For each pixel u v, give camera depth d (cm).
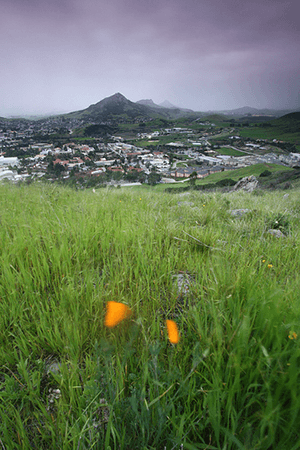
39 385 119
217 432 85
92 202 457
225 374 102
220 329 108
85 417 100
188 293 188
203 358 115
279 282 172
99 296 169
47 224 296
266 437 77
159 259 234
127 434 99
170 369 112
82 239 257
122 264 223
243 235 322
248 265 199
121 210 388
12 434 100
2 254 220
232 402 97
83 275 204
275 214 417
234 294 143
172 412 98
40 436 99
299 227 388
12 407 110
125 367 120
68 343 134
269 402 76
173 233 305
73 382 114
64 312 145
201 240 290
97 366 113
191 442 90
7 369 134
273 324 103
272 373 86
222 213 493
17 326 148
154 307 172
